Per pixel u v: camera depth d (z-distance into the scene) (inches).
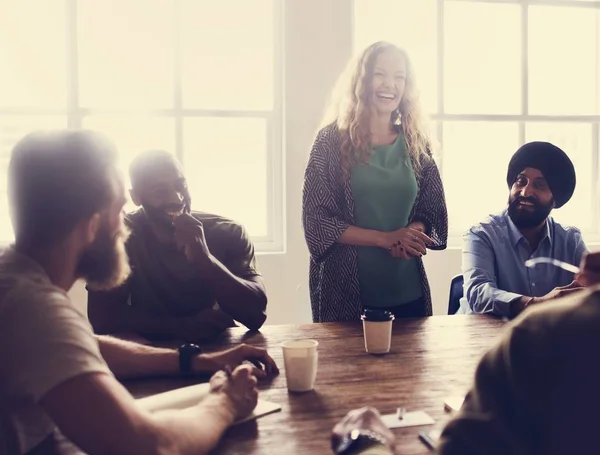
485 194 145.6
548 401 24.2
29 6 125.3
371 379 54.7
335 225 82.5
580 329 24.2
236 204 136.0
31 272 36.9
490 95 144.5
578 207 151.2
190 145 133.2
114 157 39.7
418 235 79.0
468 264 89.5
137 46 129.8
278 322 130.6
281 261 129.7
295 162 129.5
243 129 134.3
